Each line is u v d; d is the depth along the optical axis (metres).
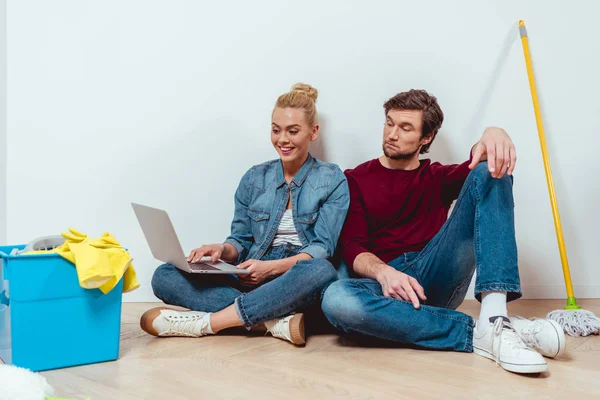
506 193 1.37
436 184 1.65
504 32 2.01
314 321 1.63
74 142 2.01
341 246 1.68
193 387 1.14
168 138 2.02
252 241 1.82
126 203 2.02
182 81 2.01
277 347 1.45
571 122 2.03
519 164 2.04
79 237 1.29
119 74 2.00
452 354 1.38
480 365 1.29
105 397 1.08
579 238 2.05
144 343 1.49
